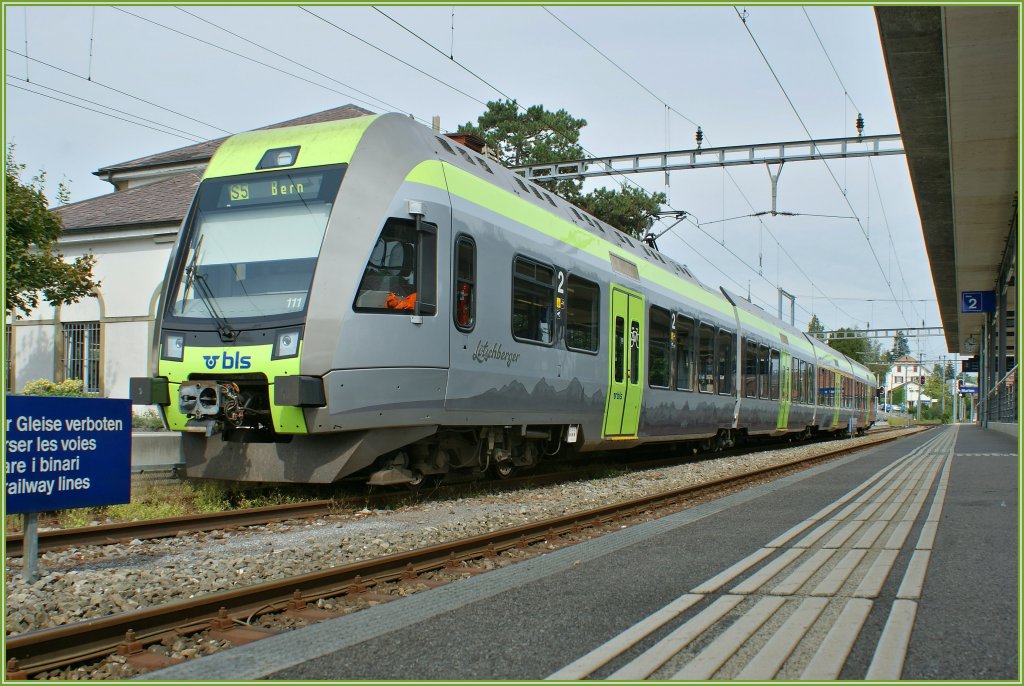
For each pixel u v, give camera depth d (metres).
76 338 20.06
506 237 10.53
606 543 7.47
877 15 13.48
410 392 8.92
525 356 10.82
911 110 17.39
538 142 33.94
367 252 8.70
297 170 9.16
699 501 10.68
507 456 11.33
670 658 4.11
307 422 8.44
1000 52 14.37
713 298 18.86
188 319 8.97
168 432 11.23
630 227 34.44
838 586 5.50
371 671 3.98
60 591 5.31
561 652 4.25
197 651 4.32
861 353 77.81
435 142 10.09
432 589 5.66
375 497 9.55
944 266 34.09
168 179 21.95
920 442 28.36
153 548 6.96
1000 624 4.61
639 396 14.16
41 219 13.64
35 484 5.24
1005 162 20.23
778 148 20.17
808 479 13.47
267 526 8.02
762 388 21.70
